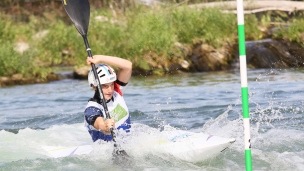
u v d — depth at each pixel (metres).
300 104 29.48
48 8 84.12
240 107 30.33
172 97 35.81
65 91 43.31
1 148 22.59
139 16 61.09
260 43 58.28
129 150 19.83
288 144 21.42
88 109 20.03
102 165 19.20
